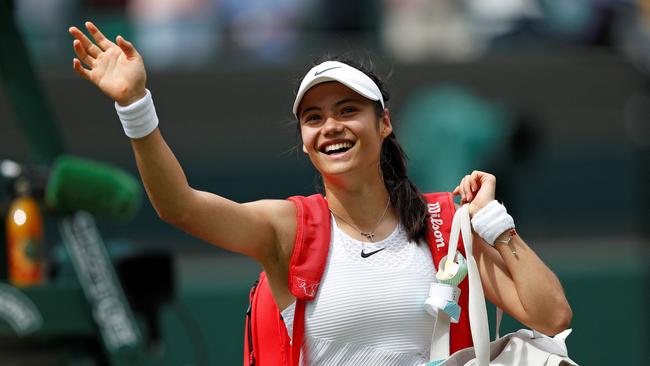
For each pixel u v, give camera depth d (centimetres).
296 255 1177
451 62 2989
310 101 1191
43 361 1934
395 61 2988
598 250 2923
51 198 1833
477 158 2792
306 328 1183
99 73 1097
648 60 3034
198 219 1130
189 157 2903
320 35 3117
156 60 3033
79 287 1884
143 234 2866
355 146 1180
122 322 1895
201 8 3114
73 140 2872
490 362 1212
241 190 2908
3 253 1989
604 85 3012
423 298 1188
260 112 2927
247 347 1259
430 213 1234
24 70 1919
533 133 2933
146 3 3109
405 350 1180
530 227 2962
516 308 1216
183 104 2905
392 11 3173
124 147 2878
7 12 1892
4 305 1869
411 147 2842
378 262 1190
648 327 2842
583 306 2861
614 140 2998
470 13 3180
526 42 3134
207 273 2812
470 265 1188
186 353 2725
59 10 3025
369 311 1170
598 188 2988
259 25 3098
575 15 3131
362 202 1208
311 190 2908
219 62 3045
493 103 2953
